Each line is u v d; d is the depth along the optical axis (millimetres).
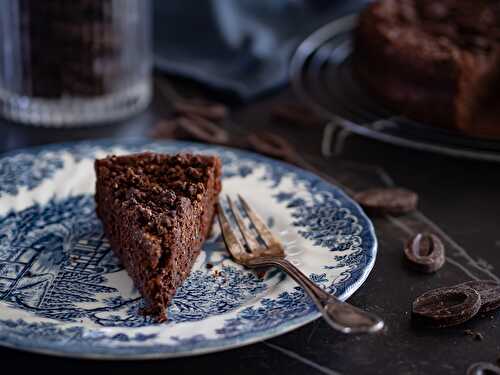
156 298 562
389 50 841
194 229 611
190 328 537
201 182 631
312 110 855
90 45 802
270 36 960
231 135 817
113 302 577
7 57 816
